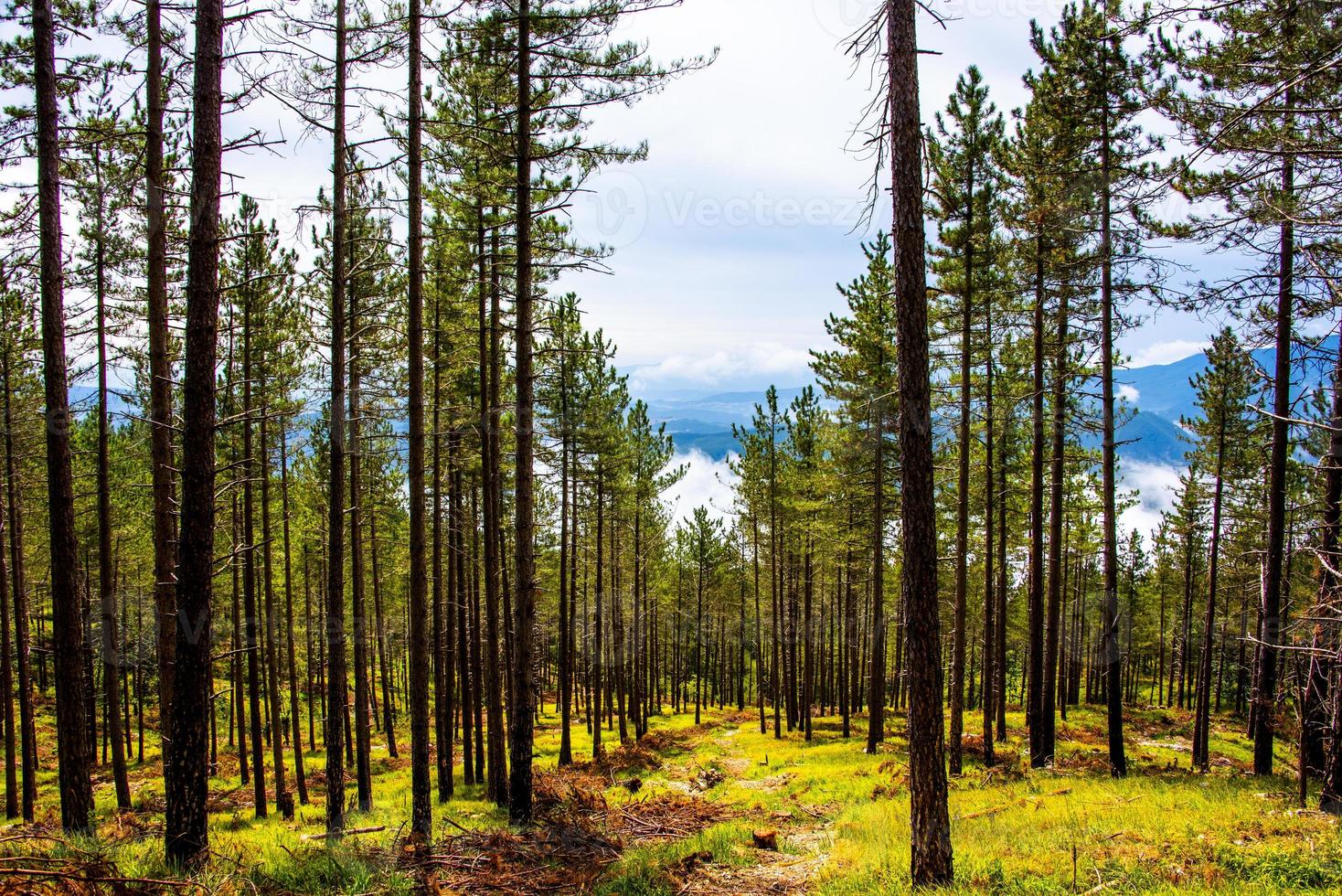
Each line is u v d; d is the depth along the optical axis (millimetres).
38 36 9438
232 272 17609
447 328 17438
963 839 10766
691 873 9859
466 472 20812
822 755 25281
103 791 23156
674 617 50219
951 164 17312
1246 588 26172
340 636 12375
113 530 27297
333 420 12180
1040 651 18047
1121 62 13773
